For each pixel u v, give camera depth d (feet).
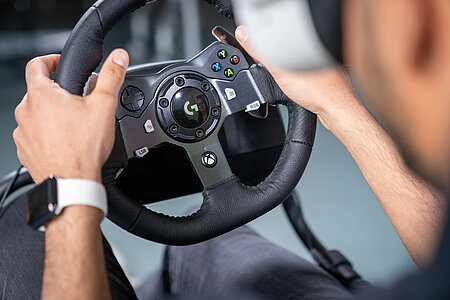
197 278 2.85
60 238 1.65
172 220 2.32
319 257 3.08
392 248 5.63
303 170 2.49
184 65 2.43
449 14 0.75
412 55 0.77
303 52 0.96
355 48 0.86
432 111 0.80
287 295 2.47
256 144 2.82
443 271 0.79
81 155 1.70
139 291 3.42
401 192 2.02
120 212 2.23
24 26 14.21
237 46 2.51
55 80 2.13
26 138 1.78
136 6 2.23
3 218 2.89
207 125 2.43
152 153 2.65
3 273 2.53
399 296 0.89
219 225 2.38
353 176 7.12
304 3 0.93
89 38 2.15
